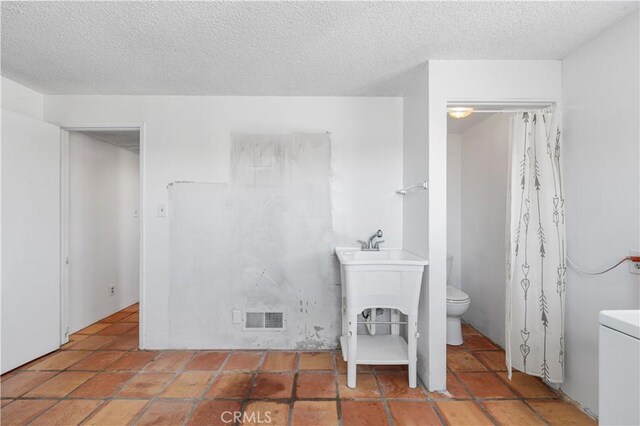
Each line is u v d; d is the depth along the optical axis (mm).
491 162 2738
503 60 1960
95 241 3209
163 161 2543
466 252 3209
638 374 822
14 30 1623
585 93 1742
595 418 1654
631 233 1470
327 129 2559
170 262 2541
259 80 2262
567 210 1861
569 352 1837
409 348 1974
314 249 2553
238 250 2551
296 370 2180
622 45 1515
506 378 2084
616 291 1546
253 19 1540
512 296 1957
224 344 2541
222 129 2553
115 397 1845
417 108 2174
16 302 2172
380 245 2543
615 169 1551
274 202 2553
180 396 1858
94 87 2387
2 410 1722
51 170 2430
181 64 2018
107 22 1559
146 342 2529
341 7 1445
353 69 2086
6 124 2104
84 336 2816
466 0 1393
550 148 1896
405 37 1703
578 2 1397
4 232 2092
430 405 1781
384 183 2553
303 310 2543
